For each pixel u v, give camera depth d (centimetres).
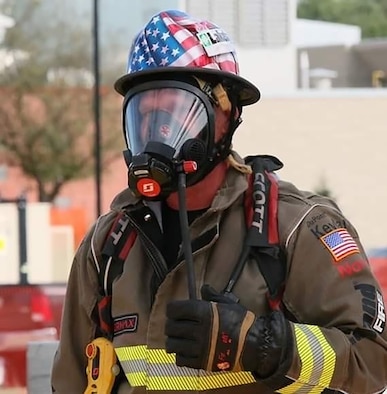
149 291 547
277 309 516
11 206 2925
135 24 5175
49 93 5244
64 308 609
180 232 547
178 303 471
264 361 470
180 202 507
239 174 545
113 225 573
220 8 5038
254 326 470
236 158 553
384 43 6097
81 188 5256
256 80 5138
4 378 1652
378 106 4303
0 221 2917
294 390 485
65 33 5259
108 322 568
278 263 521
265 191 538
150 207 548
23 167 5247
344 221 549
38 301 1691
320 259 519
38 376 1118
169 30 540
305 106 4322
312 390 488
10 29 5253
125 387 559
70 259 3716
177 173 513
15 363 1656
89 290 581
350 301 511
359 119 4309
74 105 5231
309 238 523
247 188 539
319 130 4322
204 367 469
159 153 509
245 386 521
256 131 4322
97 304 578
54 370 615
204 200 543
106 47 5197
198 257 527
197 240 526
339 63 6266
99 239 575
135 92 534
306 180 4328
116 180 5178
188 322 466
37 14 5275
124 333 546
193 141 519
